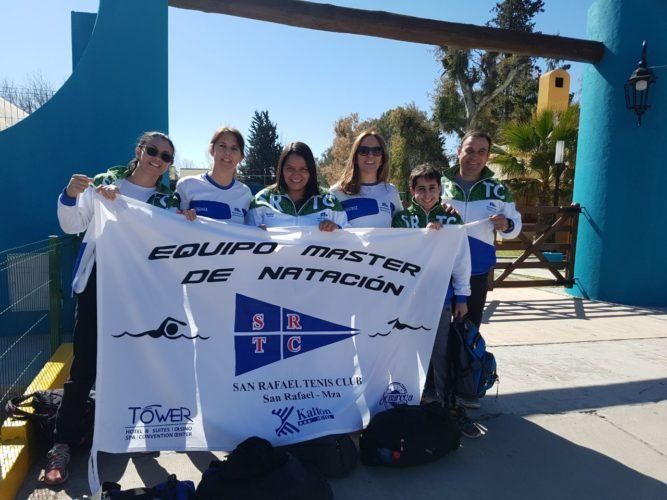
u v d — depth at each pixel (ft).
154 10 16.72
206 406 9.41
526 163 46.42
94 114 16.38
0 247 15.94
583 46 25.20
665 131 24.14
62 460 9.07
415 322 11.02
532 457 10.41
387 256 10.70
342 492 8.98
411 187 11.99
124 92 16.58
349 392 10.37
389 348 10.81
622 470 9.98
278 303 10.05
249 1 19.36
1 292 15.51
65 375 12.09
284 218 10.71
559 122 43.29
